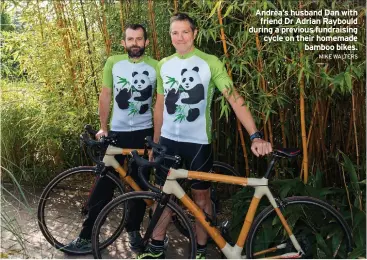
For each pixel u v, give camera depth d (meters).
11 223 2.69
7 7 3.60
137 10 3.15
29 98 3.77
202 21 2.59
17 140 3.71
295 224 2.46
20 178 3.72
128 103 2.61
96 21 3.42
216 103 3.06
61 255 2.63
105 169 2.57
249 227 2.24
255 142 2.16
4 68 4.02
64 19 3.55
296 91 2.74
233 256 2.25
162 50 3.14
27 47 3.70
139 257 2.43
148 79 2.60
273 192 2.73
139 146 2.66
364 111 2.64
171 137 2.34
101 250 2.70
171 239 2.82
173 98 2.29
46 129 3.55
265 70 2.44
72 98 3.63
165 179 2.39
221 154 3.24
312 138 2.77
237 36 2.43
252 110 2.62
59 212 3.23
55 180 2.64
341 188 2.73
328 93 2.61
